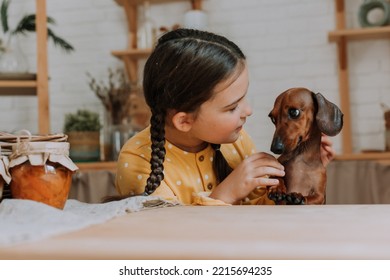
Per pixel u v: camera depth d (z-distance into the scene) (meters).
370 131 2.47
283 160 0.83
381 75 2.47
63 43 2.53
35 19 2.35
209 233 0.43
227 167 1.06
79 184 2.31
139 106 2.46
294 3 2.58
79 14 2.82
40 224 0.48
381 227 0.45
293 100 0.79
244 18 2.63
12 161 0.72
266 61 2.60
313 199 0.80
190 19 2.54
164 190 0.97
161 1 2.70
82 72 2.81
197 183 1.02
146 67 0.95
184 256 0.36
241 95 0.89
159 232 0.44
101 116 2.77
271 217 0.54
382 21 2.29
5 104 2.88
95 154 2.40
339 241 0.38
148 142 1.05
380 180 2.18
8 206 0.61
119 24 2.79
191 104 0.88
